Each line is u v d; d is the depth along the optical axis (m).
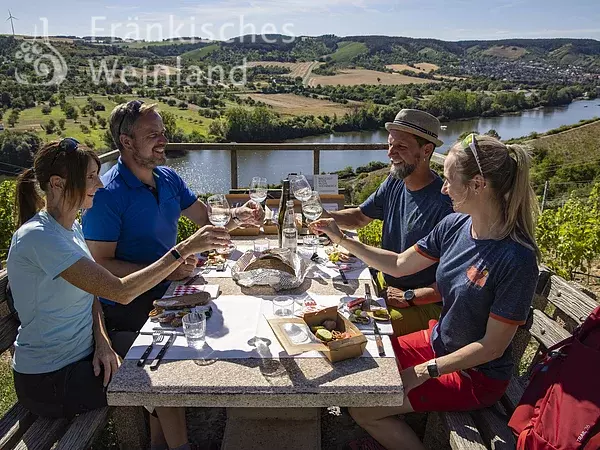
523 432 1.50
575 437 1.36
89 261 1.79
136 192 2.48
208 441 2.29
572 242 5.50
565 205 6.69
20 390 1.89
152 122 2.43
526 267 1.65
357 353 1.54
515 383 2.15
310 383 1.40
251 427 2.13
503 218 1.71
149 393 1.37
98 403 1.88
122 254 2.54
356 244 2.29
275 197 3.54
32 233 1.77
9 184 5.46
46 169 1.82
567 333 1.92
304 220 2.93
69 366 1.89
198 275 2.22
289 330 1.59
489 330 1.70
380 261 2.26
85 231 2.44
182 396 1.37
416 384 1.74
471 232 1.86
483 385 1.81
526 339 2.26
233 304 1.91
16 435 1.86
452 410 1.87
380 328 1.73
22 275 1.80
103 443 2.32
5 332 2.04
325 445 2.27
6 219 5.28
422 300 2.40
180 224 4.79
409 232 2.59
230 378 1.43
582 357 1.46
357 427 2.38
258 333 1.68
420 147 2.50
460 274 1.82
